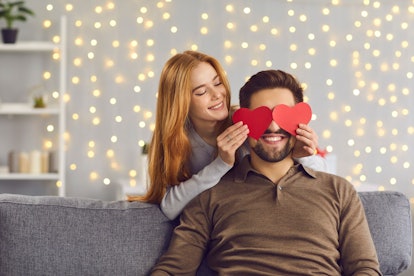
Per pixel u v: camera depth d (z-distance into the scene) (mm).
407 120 4922
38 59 4816
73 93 4844
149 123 4875
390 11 4895
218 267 2193
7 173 4582
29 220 2178
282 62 4875
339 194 2219
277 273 2117
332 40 4891
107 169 4871
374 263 2111
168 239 2256
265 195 2213
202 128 2391
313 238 2135
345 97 4902
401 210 2350
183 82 2305
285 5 4871
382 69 4906
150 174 2354
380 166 4922
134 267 2197
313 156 2418
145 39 4863
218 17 4863
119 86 4859
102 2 4844
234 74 4863
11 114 4801
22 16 4605
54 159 4699
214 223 2219
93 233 2201
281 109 2203
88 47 4836
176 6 4859
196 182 2238
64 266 2166
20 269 2148
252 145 2230
